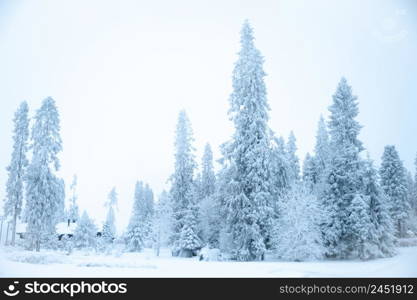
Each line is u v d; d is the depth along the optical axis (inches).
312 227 1198.9
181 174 1809.8
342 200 1304.1
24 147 2015.3
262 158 1261.1
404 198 1852.9
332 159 1405.0
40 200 1627.7
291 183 1384.1
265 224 1226.0
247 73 1342.3
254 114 1307.8
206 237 1659.7
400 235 1849.2
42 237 1813.5
